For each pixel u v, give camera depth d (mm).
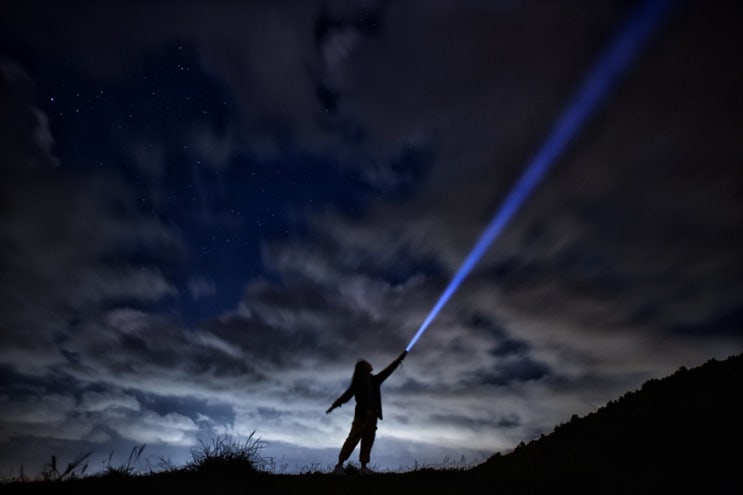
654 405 9289
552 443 9305
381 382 8867
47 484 5602
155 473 7180
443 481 7520
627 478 6789
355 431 8289
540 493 6645
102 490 5723
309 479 7488
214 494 6180
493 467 8641
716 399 8516
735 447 6789
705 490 6004
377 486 7062
